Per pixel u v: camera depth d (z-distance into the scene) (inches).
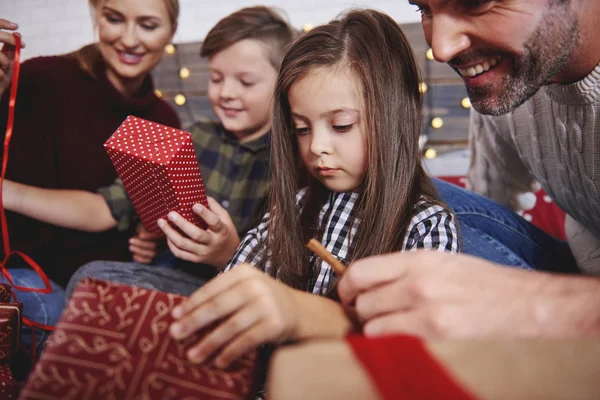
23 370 36.4
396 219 32.1
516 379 12.9
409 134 34.0
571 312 17.8
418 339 14.8
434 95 62.3
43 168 54.1
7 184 48.7
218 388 19.4
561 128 36.8
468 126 62.9
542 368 13.3
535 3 26.2
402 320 18.7
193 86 69.1
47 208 49.0
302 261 34.4
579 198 39.8
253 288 20.0
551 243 47.5
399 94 33.2
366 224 32.2
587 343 14.3
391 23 35.1
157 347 19.9
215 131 53.9
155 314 20.6
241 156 51.3
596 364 13.4
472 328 17.8
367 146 31.9
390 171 32.4
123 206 51.3
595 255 44.0
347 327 21.9
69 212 49.6
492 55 28.4
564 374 13.1
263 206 45.0
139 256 49.4
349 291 21.1
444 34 27.6
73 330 20.0
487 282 19.0
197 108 69.8
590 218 40.8
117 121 55.6
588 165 35.8
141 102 55.6
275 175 35.8
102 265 43.5
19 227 51.8
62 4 78.2
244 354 20.3
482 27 27.0
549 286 18.8
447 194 46.3
